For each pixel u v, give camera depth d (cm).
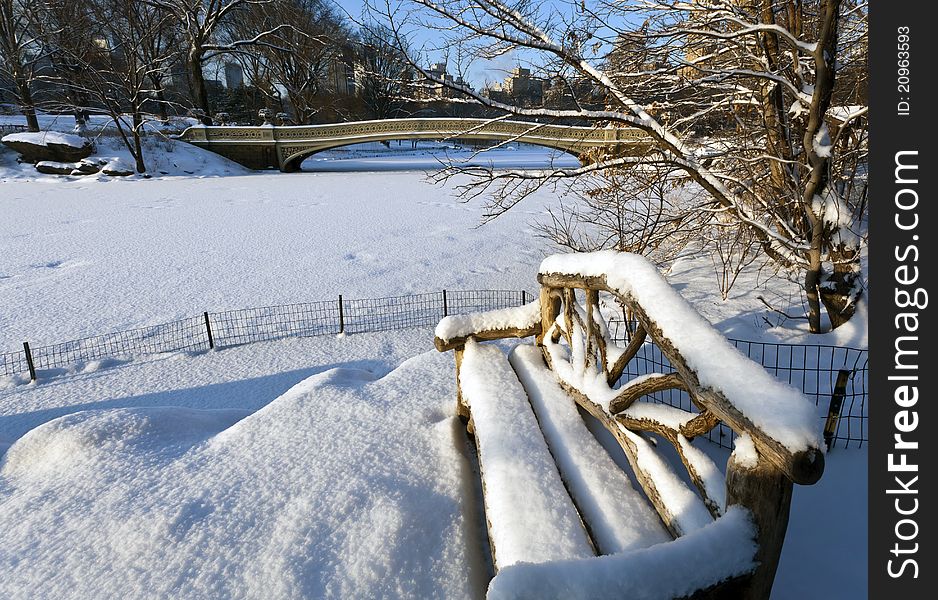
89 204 2372
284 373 795
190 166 3684
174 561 205
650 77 573
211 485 258
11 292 1167
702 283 830
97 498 251
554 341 304
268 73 4291
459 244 1584
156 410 357
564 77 510
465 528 228
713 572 122
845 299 562
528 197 2394
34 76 3716
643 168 686
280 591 189
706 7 535
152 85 4494
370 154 6253
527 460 206
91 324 991
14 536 226
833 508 262
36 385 766
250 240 1670
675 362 152
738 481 129
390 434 305
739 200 553
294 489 251
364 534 218
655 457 186
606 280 204
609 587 115
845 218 548
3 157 3397
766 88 611
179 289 1192
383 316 1021
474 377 281
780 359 522
